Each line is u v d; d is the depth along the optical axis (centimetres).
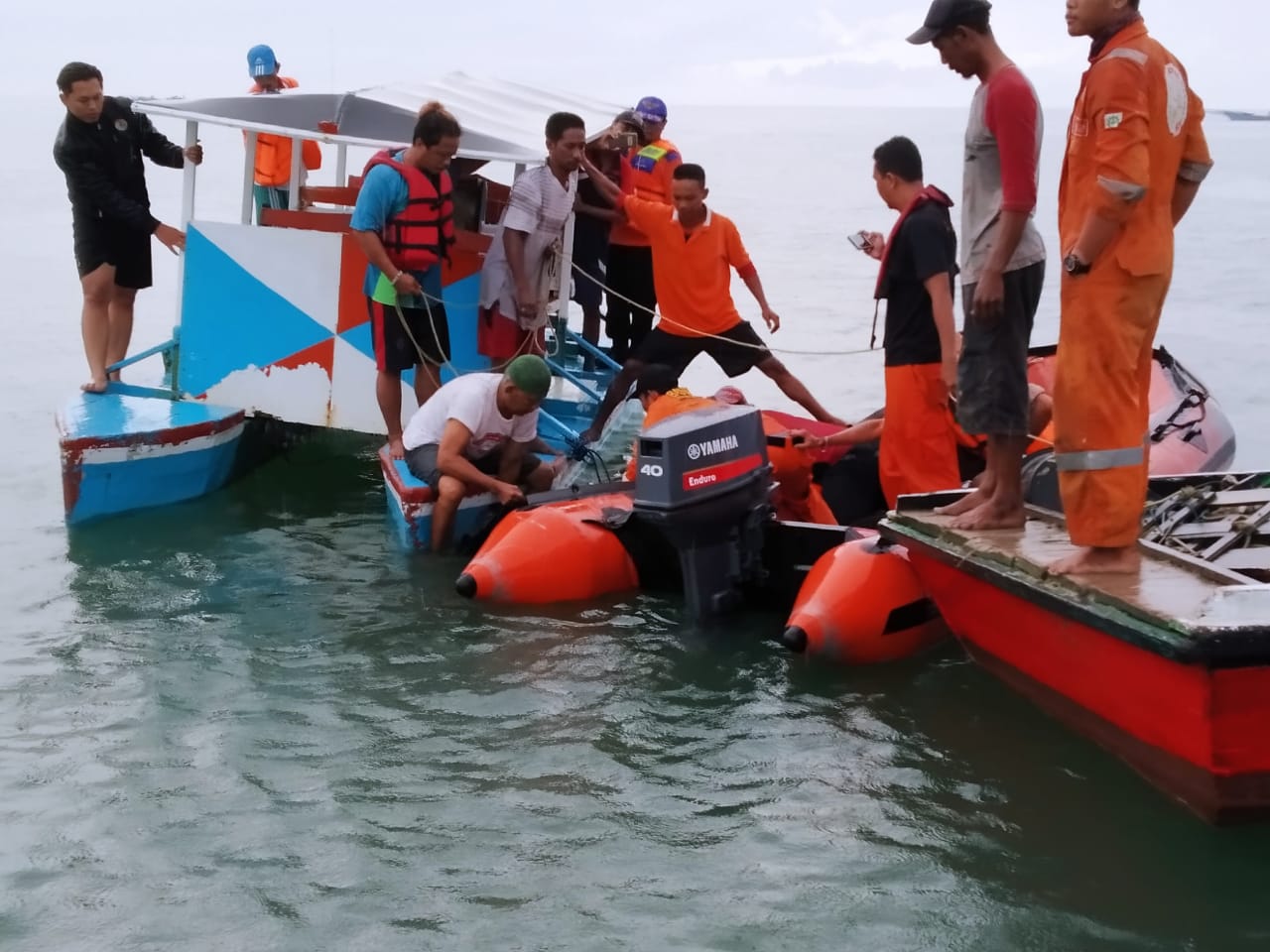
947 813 491
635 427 1129
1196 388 833
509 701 574
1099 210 450
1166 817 489
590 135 985
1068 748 541
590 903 433
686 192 837
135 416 837
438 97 1026
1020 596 516
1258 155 8075
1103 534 486
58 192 3322
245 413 887
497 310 858
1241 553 526
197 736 536
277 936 414
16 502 834
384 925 420
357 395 875
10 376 1217
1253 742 447
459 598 687
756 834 476
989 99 541
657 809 491
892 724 561
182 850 458
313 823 476
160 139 890
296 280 870
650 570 704
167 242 878
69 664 598
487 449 759
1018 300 555
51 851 455
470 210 948
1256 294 1944
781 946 413
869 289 2017
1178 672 449
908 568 626
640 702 577
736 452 647
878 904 436
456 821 480
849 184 4331
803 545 672
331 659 611
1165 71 454
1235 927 425
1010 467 575
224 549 754
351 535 785
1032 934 421
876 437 717
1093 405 474
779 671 611
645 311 1001
